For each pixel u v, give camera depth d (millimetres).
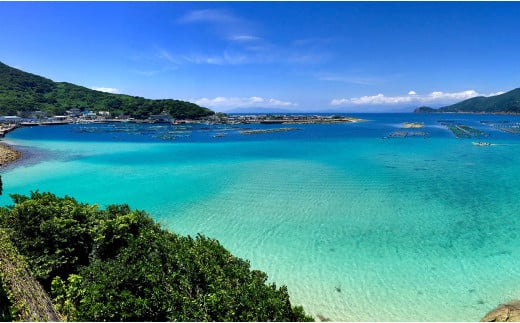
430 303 13281
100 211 15172
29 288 9922
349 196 27203
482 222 21344
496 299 13469
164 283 10352
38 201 14156
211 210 23938
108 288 10398
